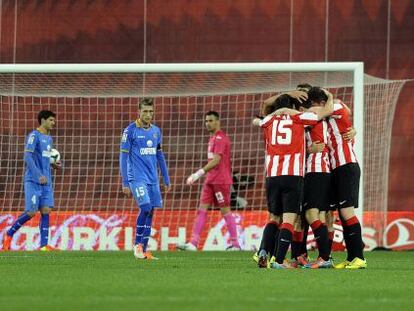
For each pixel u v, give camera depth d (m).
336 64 53.84
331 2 65.94
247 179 62.16
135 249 43.69
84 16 66.56
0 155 63.91
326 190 36.09
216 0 66.38
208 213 57.56
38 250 54.88
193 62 66.38
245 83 62.56
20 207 64.25
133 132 43.03
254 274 32.06
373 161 64.62
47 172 52.31
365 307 21.94
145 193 42.88
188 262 40.56
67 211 59.66
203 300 23.06
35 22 66.56
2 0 66.62
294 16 66.19
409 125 64.75
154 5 66.44
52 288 26.19
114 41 66.56
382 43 65.75
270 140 35.28
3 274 31.70
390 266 38.81
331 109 35.34
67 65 55.28
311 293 25.23
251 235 57.16
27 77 61.69
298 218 37.25
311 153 36.00
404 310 21.42
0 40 66.56
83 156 64.62
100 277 30.36
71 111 64.62
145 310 20.84
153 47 66.44
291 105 35.81
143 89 63.25
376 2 65.75
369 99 64.88
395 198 64.56
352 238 36.41
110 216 58.00
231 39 66.31
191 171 64.62
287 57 66.06
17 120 63.97
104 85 62.81
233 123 64.75
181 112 64.75
